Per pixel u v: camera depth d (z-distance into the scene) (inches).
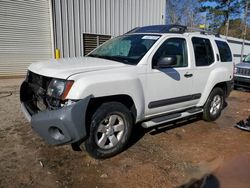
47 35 421.7
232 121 214.8
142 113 145.0
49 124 110.9
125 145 142.0
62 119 107.7
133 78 133.7
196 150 149.7
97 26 452.4
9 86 327.9
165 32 165.6
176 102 166.9
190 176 119.7
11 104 233.8
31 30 405.1
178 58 164.6
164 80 152.4
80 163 127.2
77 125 110.7
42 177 113.3
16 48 398.9
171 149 149.3
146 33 167.8
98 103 126.8
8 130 166.9
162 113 162.9
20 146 143.3
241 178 119.0
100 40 465.7
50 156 133.0
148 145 153.2
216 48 198.7
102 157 131.0
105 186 109.0
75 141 114.5
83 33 434.9
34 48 414.9
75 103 110.7
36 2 399.5
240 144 162.4
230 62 216.7
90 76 118.6
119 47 167.0
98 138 128.5
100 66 130.5
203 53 187.2
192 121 208.8
